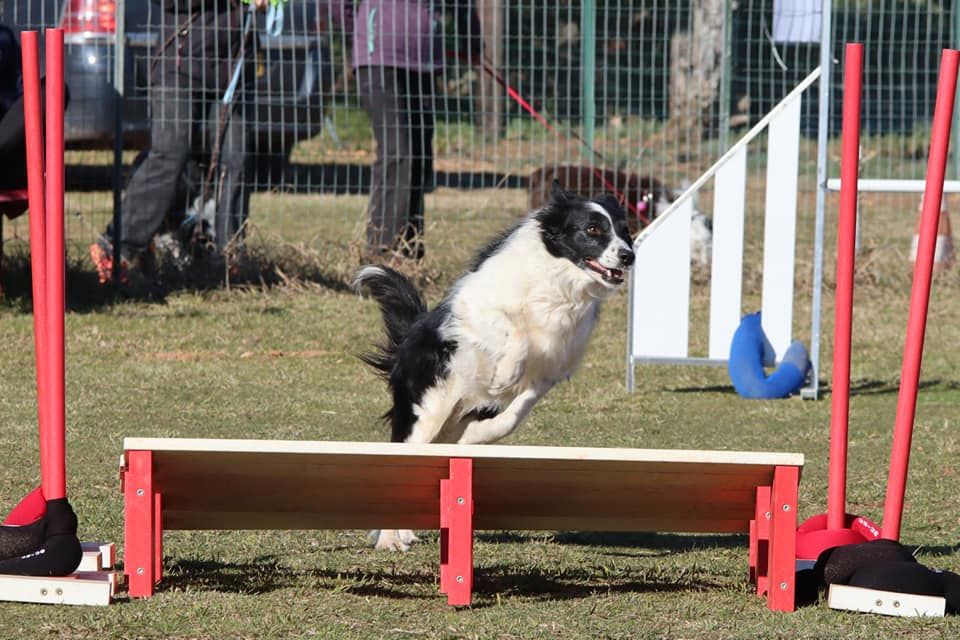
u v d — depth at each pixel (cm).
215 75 1555
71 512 600
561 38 3378
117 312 1458
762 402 1188
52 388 597
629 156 2427
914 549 723
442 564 607
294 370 1259
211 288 1595
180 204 1641
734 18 2773
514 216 2138
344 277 1662
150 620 553
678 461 564
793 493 581
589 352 1403
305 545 721
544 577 658
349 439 1002
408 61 1617
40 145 618
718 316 1236
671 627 564
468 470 568
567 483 594
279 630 546
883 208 2355
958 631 562
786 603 591
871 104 3017
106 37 1759
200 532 735
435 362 757
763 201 2294
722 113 1994
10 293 1473
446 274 1666
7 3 1666
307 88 1872
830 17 1165
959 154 2006
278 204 2198
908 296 1734
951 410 1154
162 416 1053
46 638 530
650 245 1222
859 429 1071
